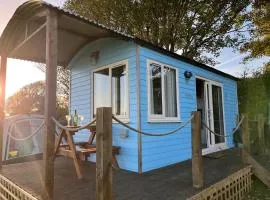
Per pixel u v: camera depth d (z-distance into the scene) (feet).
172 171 15.20
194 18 38.50
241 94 34.53
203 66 22.33
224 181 12.93
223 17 39.22
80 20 12.21
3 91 17.13
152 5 34.50
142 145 15.38
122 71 17.02
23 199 12.00
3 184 14.69
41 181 13.19
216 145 23.76
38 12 12.35
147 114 15.92
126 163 15.98
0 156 16.58
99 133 7.82
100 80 18.78
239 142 26.76
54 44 10.80
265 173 16.07
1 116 16.92
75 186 12.22
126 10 34.96
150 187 11.78
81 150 14.49
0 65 17.22
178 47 40.75
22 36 15.40
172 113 18.42
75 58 20.89
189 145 19.85
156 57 17.15
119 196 10.54
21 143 20.29
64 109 46.62
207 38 41.16
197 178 11.59
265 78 33.86
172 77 18.81
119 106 16.97
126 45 16.57
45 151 10.28
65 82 49.96
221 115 25.73
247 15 40.11
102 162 7.67
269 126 22.03
